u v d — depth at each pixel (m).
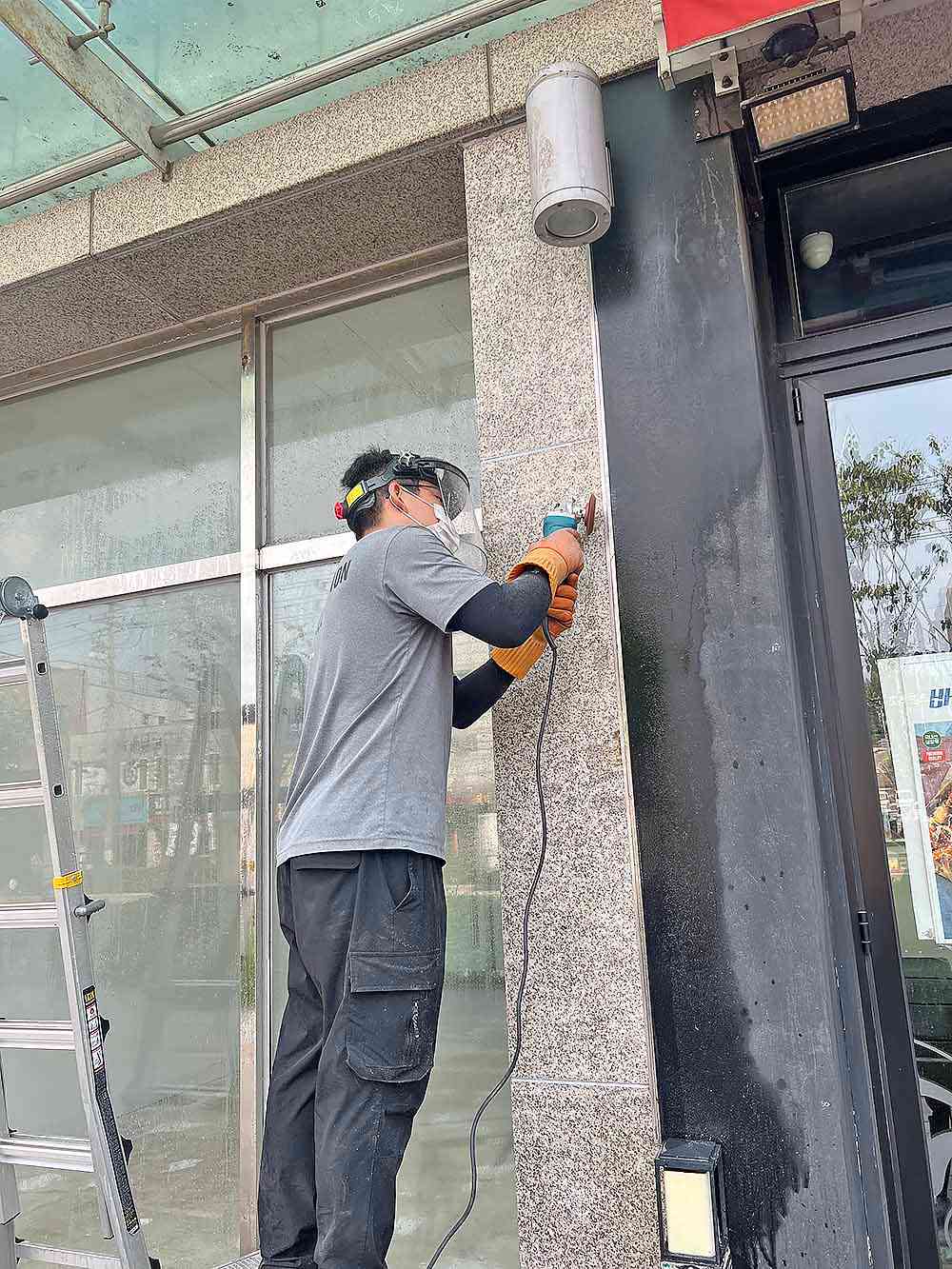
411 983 1.54
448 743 1.78
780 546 1.98
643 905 1.90
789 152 2.29
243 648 2.90
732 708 1.90
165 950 2.84
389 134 2.46
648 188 2.18
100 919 2.96
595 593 2.05
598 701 2.01
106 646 3.16
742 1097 1.78
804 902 1.79
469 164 2.40
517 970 1.99
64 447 3.43
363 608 1.76
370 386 2.96
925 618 2.01
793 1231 1.70
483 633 1.64
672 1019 1.84
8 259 2.96
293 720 2.82
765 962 1.80
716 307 2.08
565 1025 1.92
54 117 2.66
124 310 3.14
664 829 1.91
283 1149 1.73
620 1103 1.85
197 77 2.59
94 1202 2.76
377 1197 1.46
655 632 1.99
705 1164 1.68
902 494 2.07
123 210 2.83
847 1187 1.68
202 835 2.87
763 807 1.85
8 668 2.26
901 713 1.99
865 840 1.96
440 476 2.08
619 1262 1.80
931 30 2.02
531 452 2.18
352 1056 1.50
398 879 1.59
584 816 1.98
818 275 2.25
